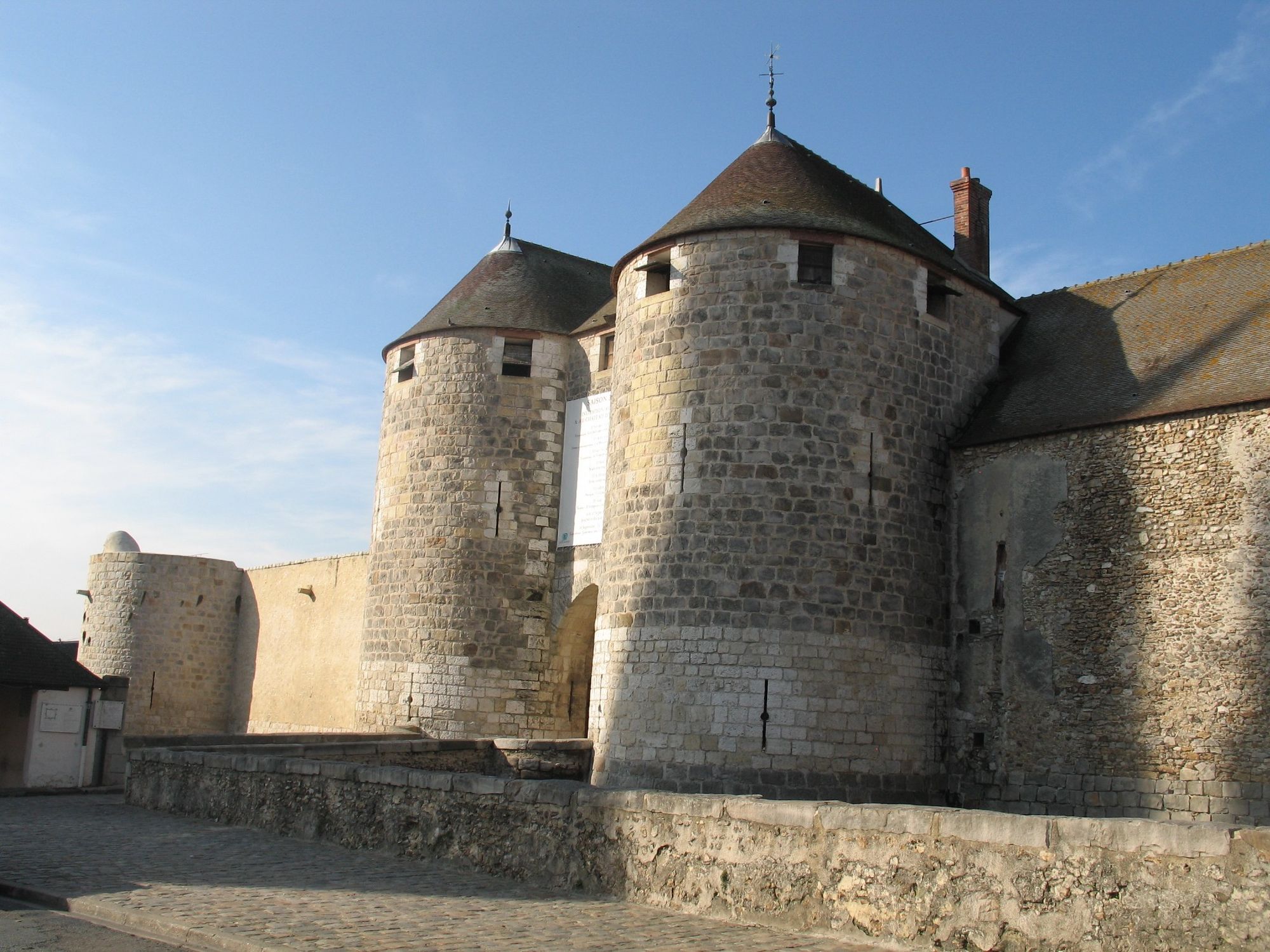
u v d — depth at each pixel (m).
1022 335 21.70
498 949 8.01
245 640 36.97
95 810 16.09
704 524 18.03
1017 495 18.50
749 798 9.47
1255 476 15.88
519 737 23.48
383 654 24.61
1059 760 17.17
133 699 35.06
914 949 8.12
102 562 36.34
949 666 18.77
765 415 18.17
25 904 9.88
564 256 27.73
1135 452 17.22
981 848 7.97
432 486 24.67
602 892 10.16
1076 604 17.42
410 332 25.89
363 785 12.81
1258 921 6.75
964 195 24.33
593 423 24.02
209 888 10.20
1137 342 19.34
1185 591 16.28
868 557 18.11
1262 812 15.03
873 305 18.97
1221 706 15.66
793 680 17.36
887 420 18.75
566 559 24.00
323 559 33.59
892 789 17.56
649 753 17.72
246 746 17.69
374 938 8.27
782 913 8.90
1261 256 19.47
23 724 21.75
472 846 11.38
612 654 18.70
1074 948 7.43
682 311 19.00
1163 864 7.17
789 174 20.14
